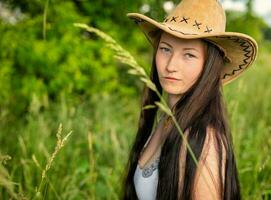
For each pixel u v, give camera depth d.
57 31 4.67
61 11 4.43
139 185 1.75
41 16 4.08
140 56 5.66
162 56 1.70
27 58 4.50
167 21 1.77
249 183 2.99
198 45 1.64
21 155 3.29
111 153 3.63
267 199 2.74
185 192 1.51
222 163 1.56
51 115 4.38
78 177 3.21
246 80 5.62
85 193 2.99
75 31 4.78
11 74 4.59
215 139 1.57
